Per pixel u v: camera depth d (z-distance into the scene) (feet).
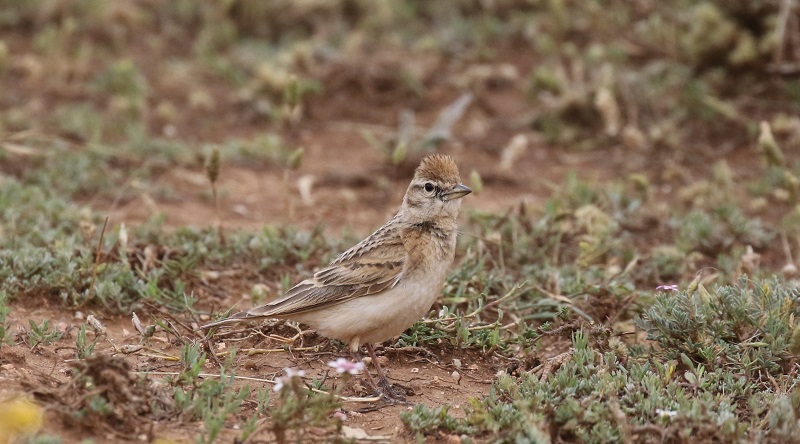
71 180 51.78
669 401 30.30
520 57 69.72
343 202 53.11
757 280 35.83
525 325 36.86
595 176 54.39
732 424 28.40
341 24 72.59
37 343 33.94
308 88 63.21
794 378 32.30
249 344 36.17
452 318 36.68
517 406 30.25
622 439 28.53
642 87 61.62
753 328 33.94
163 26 73.15
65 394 29.25
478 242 43.42
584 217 45.75
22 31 71.41
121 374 29.07
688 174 56.08
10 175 52.03
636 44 63.10
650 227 48.78
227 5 71.41
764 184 53.36
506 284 40.19
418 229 33.91
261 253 42.96
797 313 34.27
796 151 56.90
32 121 58.65
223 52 70.33
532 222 46.50
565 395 30.89
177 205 51.16
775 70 59.11
